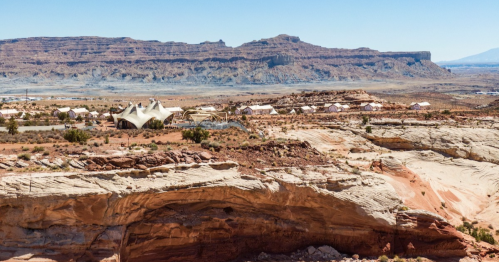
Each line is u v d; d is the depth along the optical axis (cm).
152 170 3538
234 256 3831
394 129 9156
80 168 3547
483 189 6650
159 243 3622
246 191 3731
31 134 5975
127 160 3584
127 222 3444
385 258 3834
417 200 5006
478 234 4722
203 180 3619
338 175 4084
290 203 3906
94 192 3219
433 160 7800
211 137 6238
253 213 3897
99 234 3294
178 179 3566
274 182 3847
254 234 3919
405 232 3981
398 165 5466
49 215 3164
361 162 5950
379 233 4006
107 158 3606
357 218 3966
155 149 4391
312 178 3931
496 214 5541
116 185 3350
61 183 3197
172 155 3781
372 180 4200
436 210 5088
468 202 5903
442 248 3984
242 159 4166
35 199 3088
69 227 3228
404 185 5153
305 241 4022
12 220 3086
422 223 3997
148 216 3588
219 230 3803
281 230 3950
